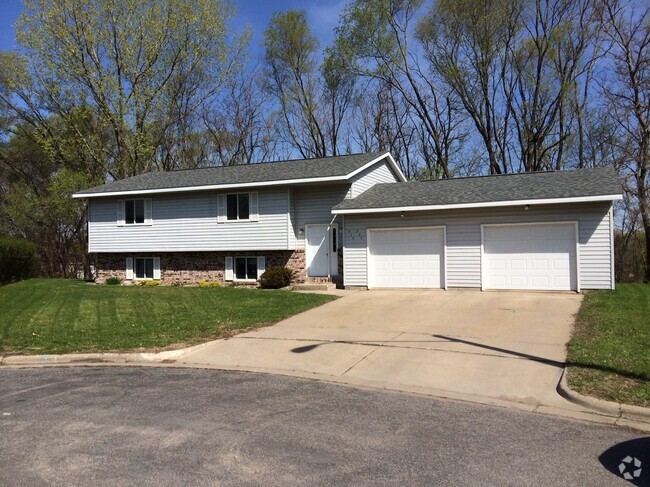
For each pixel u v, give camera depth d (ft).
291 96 121.49
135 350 31.01
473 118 102.99
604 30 87.10
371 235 59.47
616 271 102.47
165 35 93.04
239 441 16.83
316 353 29.73
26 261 80.07
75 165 107.45
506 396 21.83
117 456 15.66
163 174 81.66
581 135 97.60
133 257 76.69
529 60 98.07
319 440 16.89
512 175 62.59
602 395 20.53
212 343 32.91
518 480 13.85
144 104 93.91
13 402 21.86
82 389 23.86
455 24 97.14
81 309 46.26
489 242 54.19
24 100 104.94
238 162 125.29
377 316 40.52
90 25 88.12
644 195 85.61
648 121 83.56
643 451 15.83
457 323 36.78
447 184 63.46
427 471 14.46
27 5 85.35
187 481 13.89
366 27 100.89
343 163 69.05
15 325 39.09
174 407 20.75
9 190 120.06
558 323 35.58
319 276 66.39
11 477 14.28
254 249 67.87
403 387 23.54
